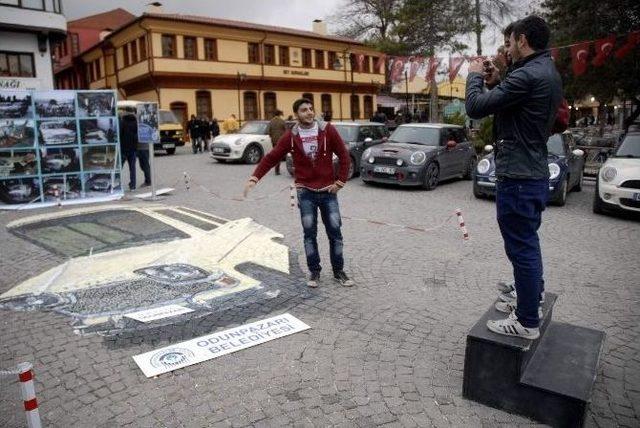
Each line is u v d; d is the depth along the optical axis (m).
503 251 6.84
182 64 31.48
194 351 3.97
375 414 3.18
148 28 29.98
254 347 4.05
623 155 9.83
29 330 4.36
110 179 11.01
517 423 3.08
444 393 3.41
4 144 9.84
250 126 19.91
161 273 5.81
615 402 3.35
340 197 11.23
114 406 3.26
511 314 3.32
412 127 13.59
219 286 5.41
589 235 7.90
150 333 4.29
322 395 3.39
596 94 21.89
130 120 11.86
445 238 7.52
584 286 5.53
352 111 41.81
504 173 3.06
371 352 3.98
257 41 34.66
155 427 3.05
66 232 7.83
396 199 11.04
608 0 17.30
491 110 3.01
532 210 3.05
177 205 10.13
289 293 5.22
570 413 2.98
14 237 7.55
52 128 10.26
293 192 9.67
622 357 3.95
